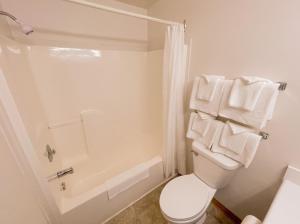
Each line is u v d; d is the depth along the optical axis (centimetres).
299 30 82
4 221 50
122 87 202
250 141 99
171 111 151
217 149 119
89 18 160
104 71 182
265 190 116
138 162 212
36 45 138
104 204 130
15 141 77
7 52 87
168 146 163
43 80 147
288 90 91
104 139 200
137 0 169
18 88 91
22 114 83
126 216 144
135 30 193
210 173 122
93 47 169
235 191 136
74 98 169
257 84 93
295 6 81
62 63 154
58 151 166
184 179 132
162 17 171
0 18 98
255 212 127
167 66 140
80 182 179
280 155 102
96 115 188
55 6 140
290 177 98
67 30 150
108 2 165
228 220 141
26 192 78
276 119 99
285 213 73
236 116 107
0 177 54
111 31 176
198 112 137
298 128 91
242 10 103
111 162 210
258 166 116
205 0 123
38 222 83
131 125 224
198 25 134
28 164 85
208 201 114
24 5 127
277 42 91
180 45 136
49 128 158
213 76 122
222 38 119
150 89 215
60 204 112
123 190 139
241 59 111
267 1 91
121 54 190
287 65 90
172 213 104
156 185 174
